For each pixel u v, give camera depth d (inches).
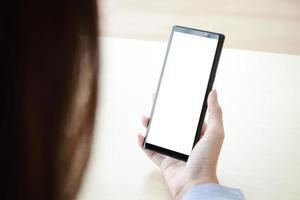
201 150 19.5
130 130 22.8
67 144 10.1
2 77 8.6
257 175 20.2
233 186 19.8
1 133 8.9
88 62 9.8
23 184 9.3
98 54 9.8
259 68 25.1
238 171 20.4
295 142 21.4
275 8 32.4
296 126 22.2
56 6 8.4
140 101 24.2
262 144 21.5
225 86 24.3
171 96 21.4
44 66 8.6
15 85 8.6
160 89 21.5
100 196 19.8
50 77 8.8
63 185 10.4
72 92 9.4
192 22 31.8
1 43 8.4
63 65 8.8
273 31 30.1
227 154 21.1
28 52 8.4
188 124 20.9
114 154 21.7
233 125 22.4
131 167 21.1
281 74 24.7
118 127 23.0
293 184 19.7
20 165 9.1
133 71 25.8
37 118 8.9
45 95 8.8
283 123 22.3
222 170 20.5
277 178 20.0
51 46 8.5
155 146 21.1
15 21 8.3
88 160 11.1
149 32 31.0
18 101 8.7
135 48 27.3
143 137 21.7
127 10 33.1
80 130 10.3
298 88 23.9
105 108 23.9
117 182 20.5
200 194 17.5
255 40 29.4
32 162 9.2
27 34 8.3
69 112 9.6
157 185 20.3
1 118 8.9
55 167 9.7
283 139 21.6
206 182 18.8
